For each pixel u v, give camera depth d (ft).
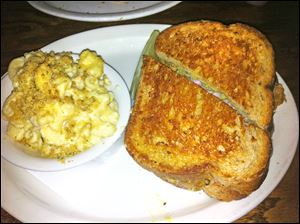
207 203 0.81
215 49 0.90
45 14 1.21
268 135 0.81
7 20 1.21
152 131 0.85
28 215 0.79
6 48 1.13
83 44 1.07
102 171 0.86
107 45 1.07
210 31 0.93
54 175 0.85
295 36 1.11
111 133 0.84
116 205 0.81
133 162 0.87
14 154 0.83
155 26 1.10
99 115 0.84
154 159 0.83
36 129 0.84
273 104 0.87
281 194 0.85
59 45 1.06
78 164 0.81
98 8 1.24
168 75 0.88
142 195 0.83
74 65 0.89
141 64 0.97
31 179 0.85
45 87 0.82
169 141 0.82
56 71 0.84
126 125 0.87
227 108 0.80
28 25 1.19
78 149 0.83
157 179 0.85
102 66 0.91
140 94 0.90
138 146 0.85
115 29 1.09
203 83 0.90
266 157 0.79
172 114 0.83
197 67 0.90
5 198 0.81
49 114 0.81
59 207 0.81
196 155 0.80
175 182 0.83
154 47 0.99
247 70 0.88
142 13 1.15
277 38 1.11
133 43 1.08
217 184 0.81
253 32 0.91
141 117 0.88
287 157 0.84
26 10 1.23
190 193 0.83
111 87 0.92
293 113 0.89
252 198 0.79
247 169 0.78
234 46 0.89
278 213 0.83
